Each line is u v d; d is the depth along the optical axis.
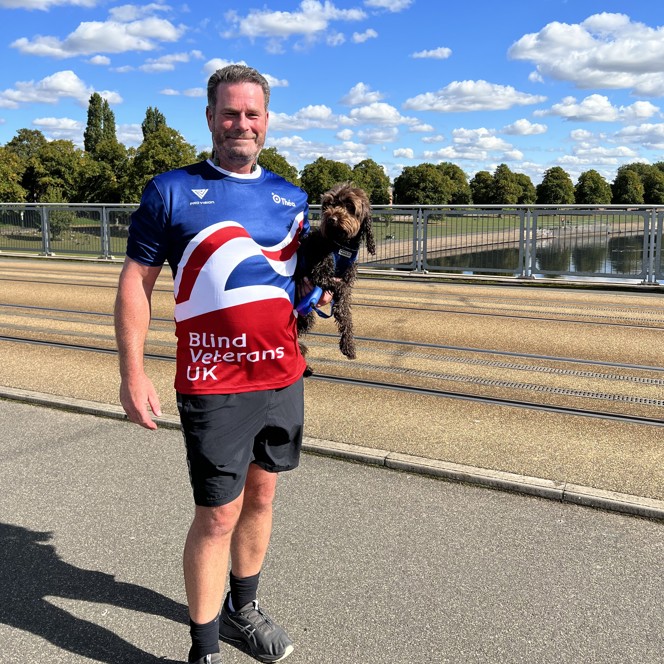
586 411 5.29
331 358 7.01
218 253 2.30
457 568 3.15
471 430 4.86
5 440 4.73
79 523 3.59
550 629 2.71
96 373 6.38
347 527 3.53
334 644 2.64
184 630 2.76
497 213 13.83
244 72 2.37
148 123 67.69
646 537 3.42
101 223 18.28
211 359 2.34
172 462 4.37
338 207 2.96
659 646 2.60
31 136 80.56
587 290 12.16
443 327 8.60
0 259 18.31
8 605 2.91
